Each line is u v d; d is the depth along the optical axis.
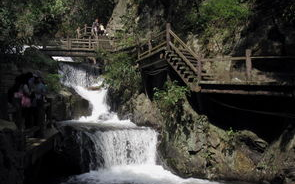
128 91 17.62
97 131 13.17
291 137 10.49
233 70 14.63
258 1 14.69
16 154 7.86
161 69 15.38
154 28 21.69
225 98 12.98
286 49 12.66
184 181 11.65
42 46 21.91
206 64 15.63
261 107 12.30
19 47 14.69
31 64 16.77
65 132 12.54
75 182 11.16
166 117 14.43
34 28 20.47
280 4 13.20
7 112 9.05
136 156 13.73
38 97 10.52
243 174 11.58
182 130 13.15
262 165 11.16
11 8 15.16
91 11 31.80
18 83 12.28
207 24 16.75
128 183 11.20
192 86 12.69
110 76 18.09
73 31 30.16
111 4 31.58
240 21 15.08
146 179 11.80
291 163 10.05
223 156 12.18
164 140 13.92
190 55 14.67
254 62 13.97
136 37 21.92
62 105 16.09
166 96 13.57
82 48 21.84
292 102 11.23
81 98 17.72
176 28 18.84
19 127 9.13
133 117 16.67
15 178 7.55
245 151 11.95
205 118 12.73
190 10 18.59
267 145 11.65
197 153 12.48
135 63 18.12
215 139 12.45
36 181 10.87
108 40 22.73
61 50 21.59
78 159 12.25
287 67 12.85
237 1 16.36
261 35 13.81
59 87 17.03
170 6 20.61
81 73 20.84
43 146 10.18
